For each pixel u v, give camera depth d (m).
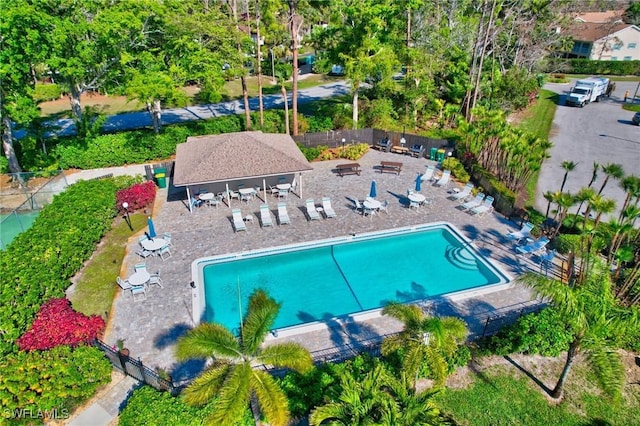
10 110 24.55
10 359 12.69
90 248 20.23
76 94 29.28
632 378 14.45
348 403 10.18
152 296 17.70
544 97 52.00
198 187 26.92
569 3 53.66
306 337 15.61
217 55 30.08
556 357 15.09
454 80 40.94
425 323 11.86
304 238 21.95
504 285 18.45
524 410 13.13
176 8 29.03
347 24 34.75
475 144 30.02
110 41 25.39
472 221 23.72
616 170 19.52
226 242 21.61
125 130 37.06
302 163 24.98
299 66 66.31
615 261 18.58
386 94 40.31
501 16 48.09
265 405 10.12
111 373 13.95
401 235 22.56
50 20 23.34
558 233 21.61
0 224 21.41
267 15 32.97
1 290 15.13
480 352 14.95
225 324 16.52
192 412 11.48
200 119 41.12
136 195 24.73
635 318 11.89
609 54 70.00
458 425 12.53
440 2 47.91
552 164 31.66
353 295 18.33
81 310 16.84
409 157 32.97
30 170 28.34
